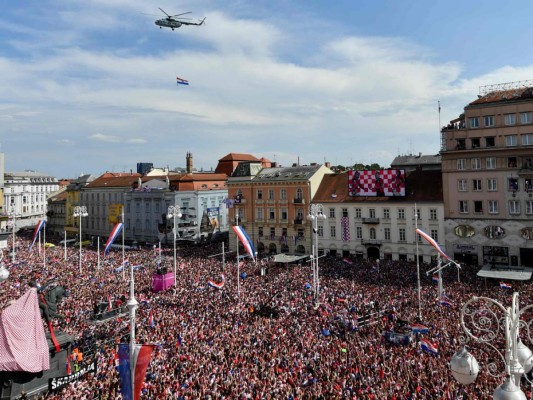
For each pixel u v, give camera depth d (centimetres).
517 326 1054
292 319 3872
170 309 4238
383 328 3575
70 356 2819
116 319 4019
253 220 9094
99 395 2348
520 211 6462
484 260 6756
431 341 3150
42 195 17100
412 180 7794
